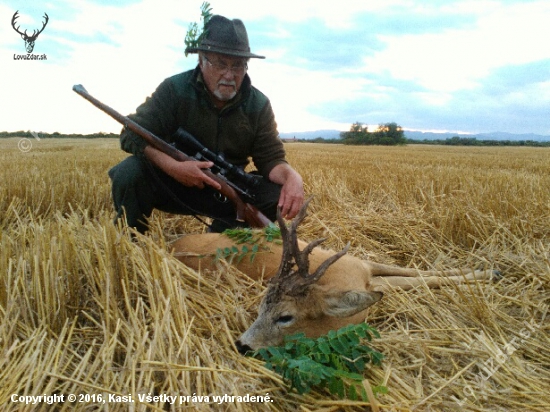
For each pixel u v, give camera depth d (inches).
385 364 36.7
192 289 43.0
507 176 132.4
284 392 32.2
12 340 34.3
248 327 39.5
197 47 55.1
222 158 57.7
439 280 52.6
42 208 82.2
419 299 49.8
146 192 60.0
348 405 30.5
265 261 47.4
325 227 70.8
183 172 54.2
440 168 169.0
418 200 99.7
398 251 67.6
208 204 63.6
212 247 49.9
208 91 57.9
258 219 56.6
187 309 39.6
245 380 32.3
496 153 391.5
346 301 37.4
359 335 33.4
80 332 36.5
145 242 46.4
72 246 41.3
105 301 37.7
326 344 33.0
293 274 38.2
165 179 60.7
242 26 56.0
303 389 30.6
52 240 41.9
